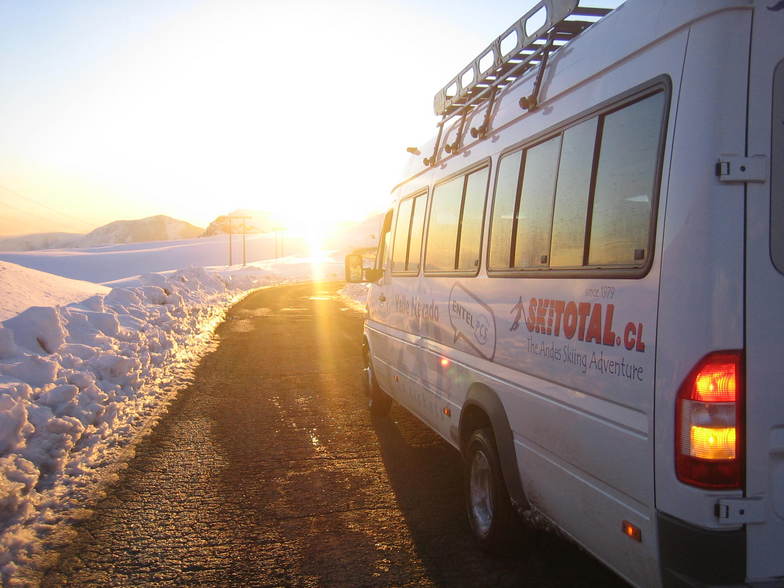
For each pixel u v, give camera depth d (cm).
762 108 235
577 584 364
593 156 297
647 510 250
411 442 654
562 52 350
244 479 541
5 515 444
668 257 239
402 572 380
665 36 256
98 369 824
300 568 385
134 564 389
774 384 233
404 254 636
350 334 1592
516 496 370
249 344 1402
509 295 375
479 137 447
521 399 355
